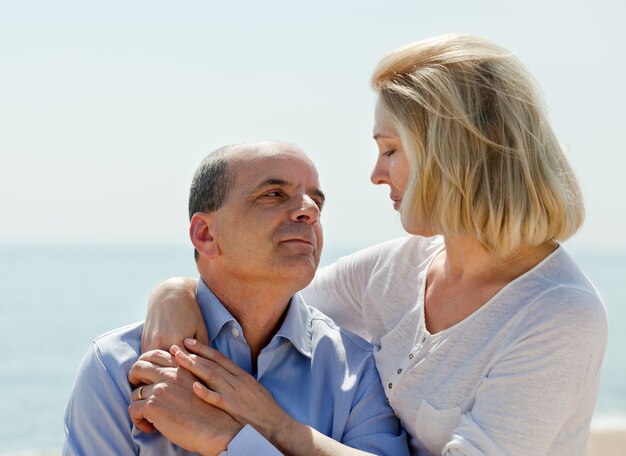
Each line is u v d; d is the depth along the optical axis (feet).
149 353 8.89
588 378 8.02
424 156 8.51
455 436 8.14
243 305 9.52
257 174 9.19
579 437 8.31
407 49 8.79
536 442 7.90
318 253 9.48
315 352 9.85
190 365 8.60
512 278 8.55
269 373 9.64
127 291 165.27
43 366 79.05
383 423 9.47
